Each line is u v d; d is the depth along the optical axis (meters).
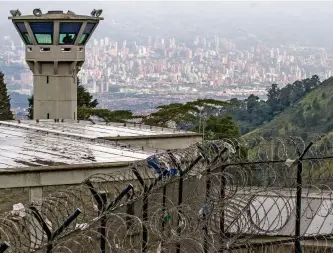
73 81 63.12
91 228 16.83
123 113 87.56
